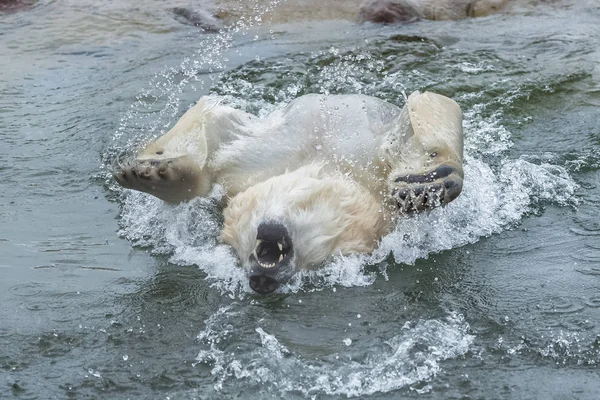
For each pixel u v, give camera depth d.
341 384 7.21
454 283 8.65
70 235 9.69
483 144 11.35
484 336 7.81
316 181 8.57
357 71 13.77
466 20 16.64
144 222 9.88
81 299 8.49
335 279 8.65
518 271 8.84
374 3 16.61
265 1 17.38
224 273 8.84
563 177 10.53
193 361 7.54
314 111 9.56
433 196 8.46
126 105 12.90
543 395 7.05
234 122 9.78
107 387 7.25
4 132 12.09
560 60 14.14
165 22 16.78
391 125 9.68
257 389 7.19
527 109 12.38
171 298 8.48
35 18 17.19
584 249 9.16
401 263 8.96
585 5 17.27
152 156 9.19
